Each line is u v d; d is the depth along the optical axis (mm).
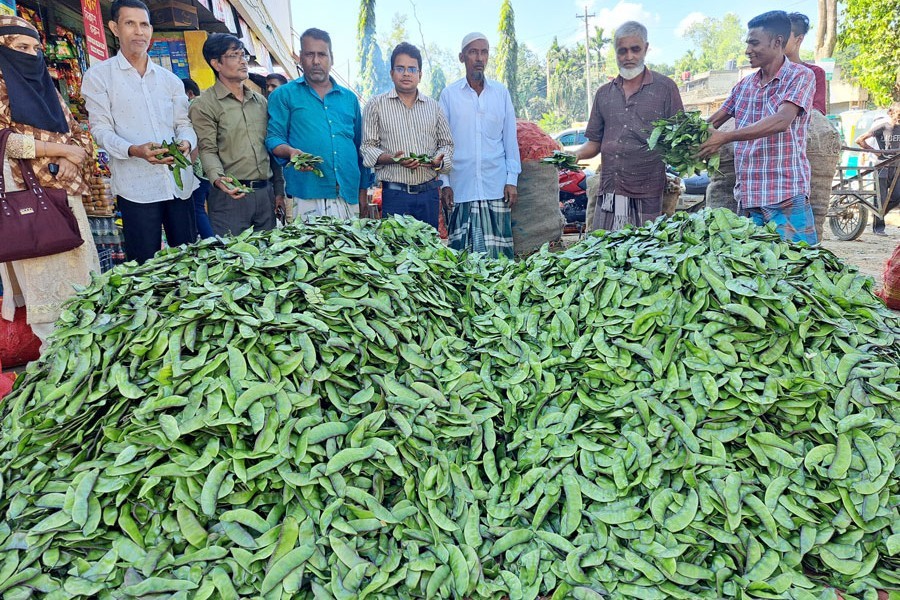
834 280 2410
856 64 15734
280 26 11898
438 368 2162
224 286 2105
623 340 2170
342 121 4070
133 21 3350
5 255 2754
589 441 2010
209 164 3787
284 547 1621
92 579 1562
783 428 1967
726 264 2264
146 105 3500
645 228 2717
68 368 1952
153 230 3596
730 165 4211
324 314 2072
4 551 1600
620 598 1681
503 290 2598
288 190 4094
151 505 1684
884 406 1980
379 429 1901
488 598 1690
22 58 2752
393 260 2506
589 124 4406
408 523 1795
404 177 4137
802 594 1646
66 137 3010
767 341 2096
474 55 4312
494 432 2072
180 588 1538
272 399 1836
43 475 1739
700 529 1774
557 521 1910
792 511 1785
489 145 4469
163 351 1903
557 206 5395
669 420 1959
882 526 1781
